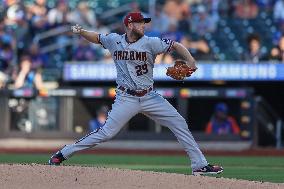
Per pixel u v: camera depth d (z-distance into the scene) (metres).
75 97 71.50
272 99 77.25
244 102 70.19
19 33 81.06
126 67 32.41
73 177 29.08
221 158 61.50
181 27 80.50
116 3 84.56
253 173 44.41
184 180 28.94
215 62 71.25
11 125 72.19
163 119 33.09
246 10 81.75
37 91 71.75
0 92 72.00
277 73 70.88
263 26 80.38
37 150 69.44
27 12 82.94
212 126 70.56
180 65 33.00
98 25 82.38
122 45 32.25
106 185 27.91
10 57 79.06
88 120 71.56
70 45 79.50
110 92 70.81
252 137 70.56
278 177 41.19
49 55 79.50
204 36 79.50
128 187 27.59
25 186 27.70
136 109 32.78
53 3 83.56
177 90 69.88
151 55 32.25
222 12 81.69
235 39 79.12
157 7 81.81
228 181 29.17
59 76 77.50
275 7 81.56
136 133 71.31
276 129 73.94
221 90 69.69
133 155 65.56
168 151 69.81
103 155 65.56
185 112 69.94
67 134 71.38
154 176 29.45
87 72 73.25
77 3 84.00
